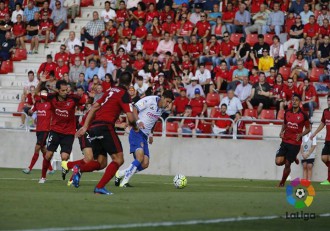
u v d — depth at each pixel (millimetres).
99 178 55219
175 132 67438
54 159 64938
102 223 26797
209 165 65312
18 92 79938
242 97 70438
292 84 69625
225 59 74750
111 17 82562
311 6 79812
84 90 74812
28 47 85125
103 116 37625
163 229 25906
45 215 28672
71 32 81562
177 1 82562
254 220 29047
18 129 69938
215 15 80125
